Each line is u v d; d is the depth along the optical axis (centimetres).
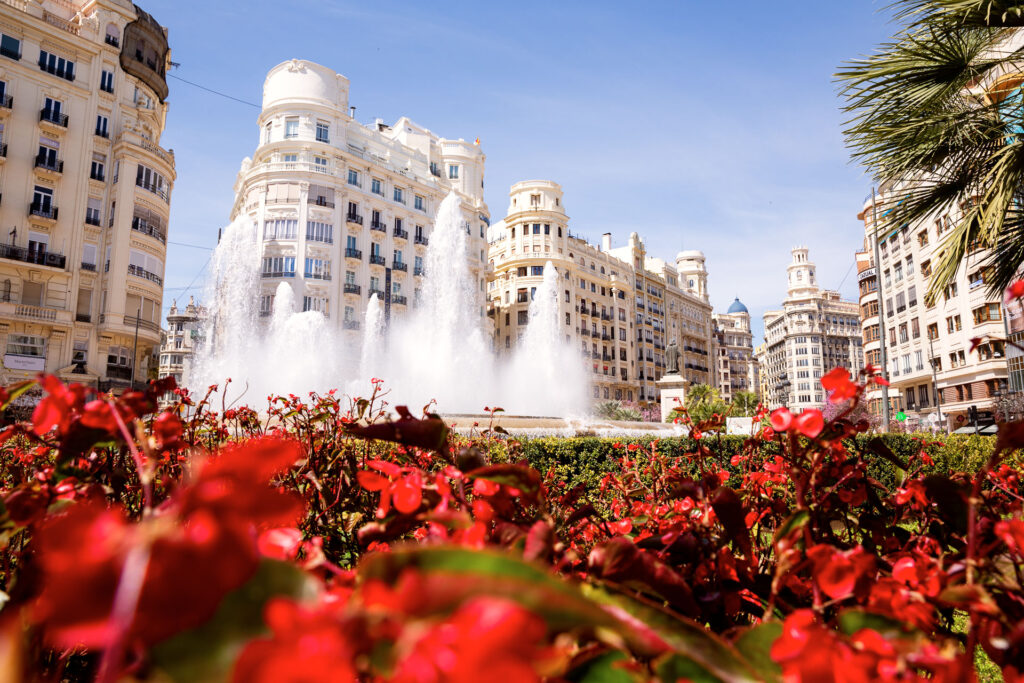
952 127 483
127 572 37
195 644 41
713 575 119
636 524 153
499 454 536
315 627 38
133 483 184
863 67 508
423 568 51
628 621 67
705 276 8575
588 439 741
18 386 96
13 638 42
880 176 532
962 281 3319
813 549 83
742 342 11188
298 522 170
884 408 1880
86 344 2778
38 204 2677
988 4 448
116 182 2895
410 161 4756
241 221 3903
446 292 3822
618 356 6150
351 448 211
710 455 197
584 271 5841
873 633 69
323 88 4200
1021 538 88
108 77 2969
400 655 38
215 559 40
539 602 46
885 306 4372
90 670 147
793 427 113
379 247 4241
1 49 2633
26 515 99
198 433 259
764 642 73
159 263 3056
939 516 145
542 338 4219
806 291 10662
